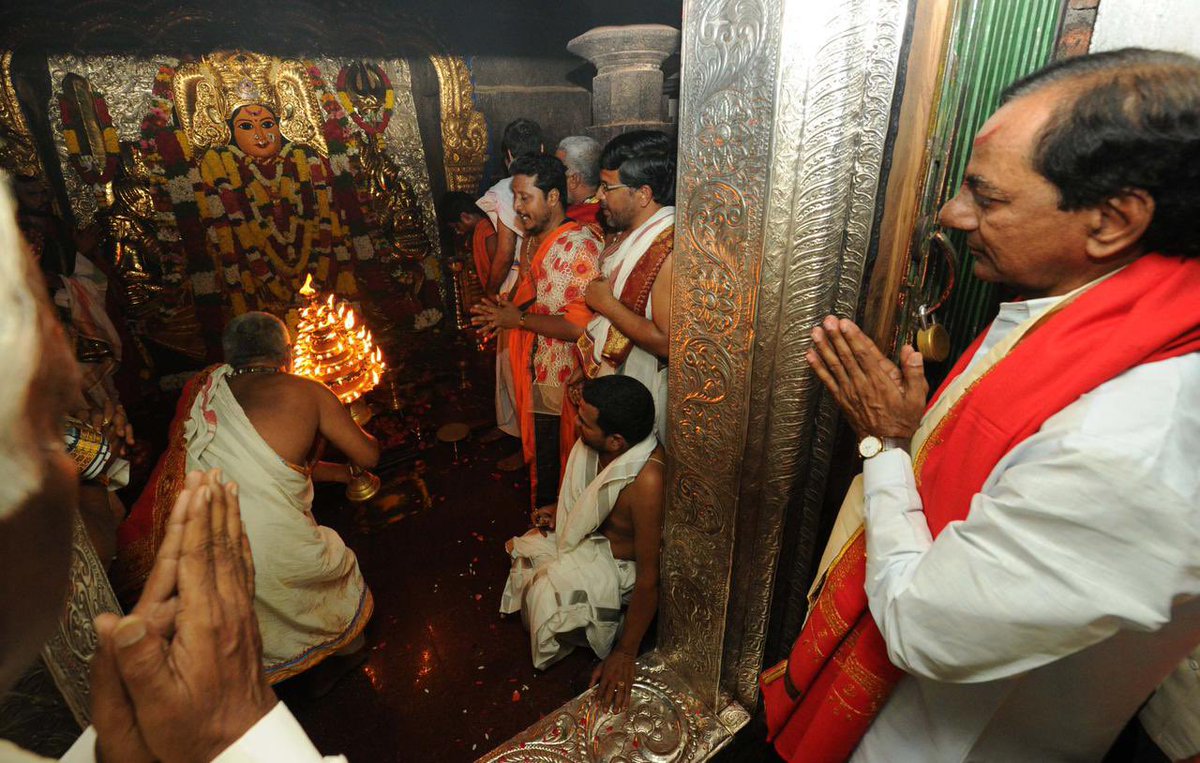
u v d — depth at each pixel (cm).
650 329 180
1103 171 57
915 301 108
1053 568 57
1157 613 55
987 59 90
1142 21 80
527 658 194
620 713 164
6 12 304
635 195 181
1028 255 67
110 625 38
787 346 116
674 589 164
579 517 178
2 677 27
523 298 258
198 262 378
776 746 121
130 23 335
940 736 86
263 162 386
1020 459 65
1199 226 56
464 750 167
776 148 103
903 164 100
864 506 88
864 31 94
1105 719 80
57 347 28
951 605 64
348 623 184
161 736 40
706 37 110
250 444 159
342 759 45
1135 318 58
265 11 367
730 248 117
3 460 24
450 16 417
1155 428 54
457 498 276
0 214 26
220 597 43
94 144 337
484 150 452
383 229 434
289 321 412
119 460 134
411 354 439
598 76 387
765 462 128
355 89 404
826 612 100
